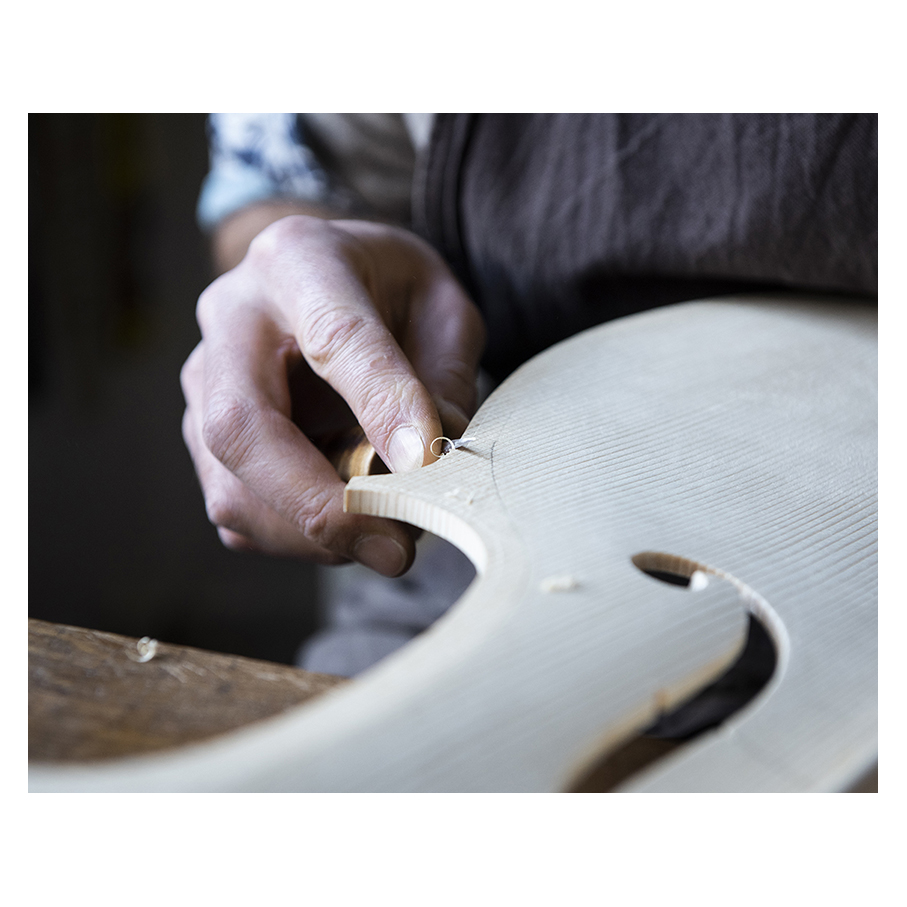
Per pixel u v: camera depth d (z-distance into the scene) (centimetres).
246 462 67
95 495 278
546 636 41
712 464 61
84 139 252
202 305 80
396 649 112
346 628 120
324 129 124
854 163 84
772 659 68
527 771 35
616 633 42
